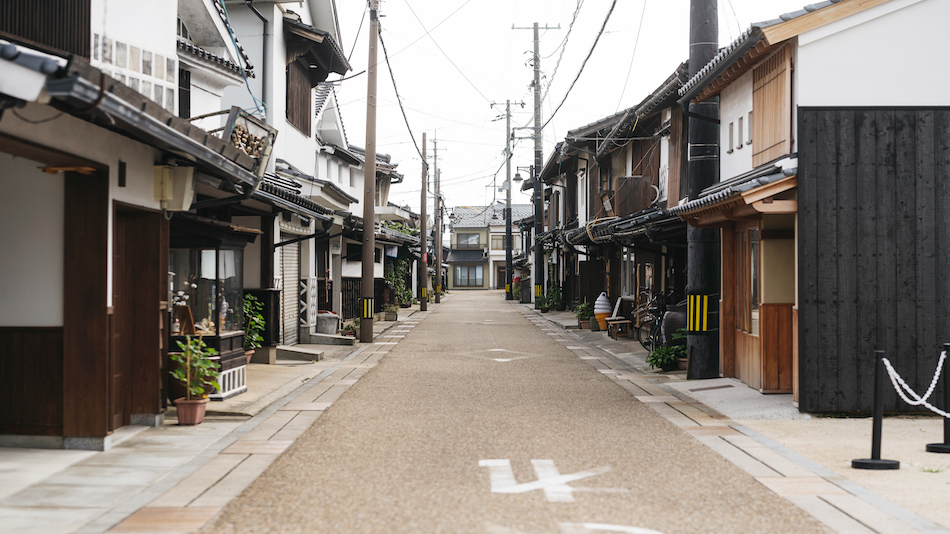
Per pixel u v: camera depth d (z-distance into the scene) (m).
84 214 6.98
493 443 7.33
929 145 8.84
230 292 10.14
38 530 4.81
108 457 6.78
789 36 8.80
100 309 7.00
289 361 14.48
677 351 13.12
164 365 8.56
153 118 5.55
